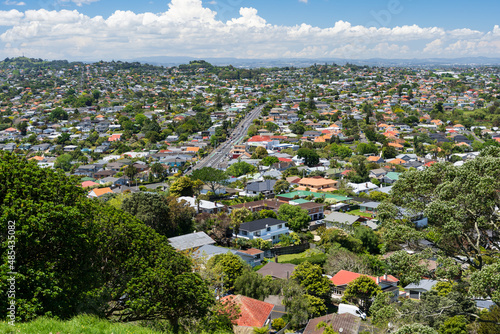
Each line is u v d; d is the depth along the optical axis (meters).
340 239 51.81
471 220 20.47
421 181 21.33
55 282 16.52
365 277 37.19
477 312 26.03
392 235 20.92
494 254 22.38
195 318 21.48
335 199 72.06
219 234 53.91
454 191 20.05
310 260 46.78
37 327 13.11
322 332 29.67
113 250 20.98
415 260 20.08
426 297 28.58
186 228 55.16
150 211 52.09
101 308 18.64
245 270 39.12
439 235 20.66
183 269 21.72
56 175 20.17
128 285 19.39
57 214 17.03
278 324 32.53
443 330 24.42
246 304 31.31
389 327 25.72
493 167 19.00
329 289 38.72
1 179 17.67
